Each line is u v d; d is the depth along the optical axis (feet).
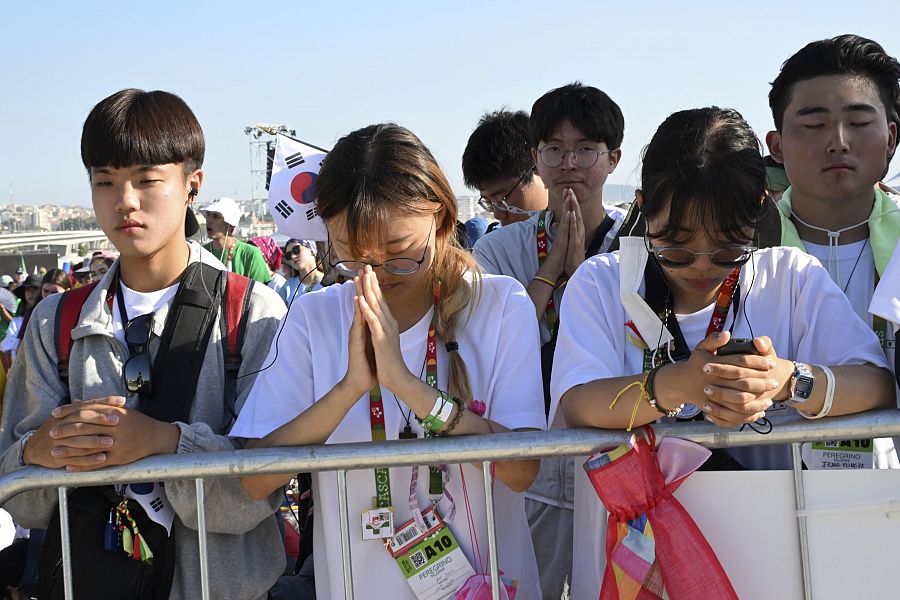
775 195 9.06
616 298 7.40
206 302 7.86
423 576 6.97
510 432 6.66
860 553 6.40
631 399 6.43
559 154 11.73
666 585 6.31
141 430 6.61
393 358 6.51
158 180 7.73
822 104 8.86
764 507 6.51
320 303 7.59
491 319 7.32
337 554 7.18
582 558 7.27
